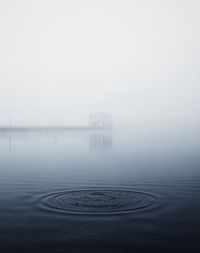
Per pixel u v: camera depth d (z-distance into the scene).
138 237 17.53
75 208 23.09
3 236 17.75
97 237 17.53
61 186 31.80
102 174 39.53
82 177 37.34
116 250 15.95
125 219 20.47
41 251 15.85
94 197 26.55
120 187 31.08
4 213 21.89
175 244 16.61
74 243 16.77
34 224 19.59
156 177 36.84
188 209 22.75
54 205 23.91
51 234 17.98
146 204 24.12
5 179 36.16
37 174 39.91
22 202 24.98
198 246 16.39
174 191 29.02
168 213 21.73
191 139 117.00
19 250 15.98
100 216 21.06
